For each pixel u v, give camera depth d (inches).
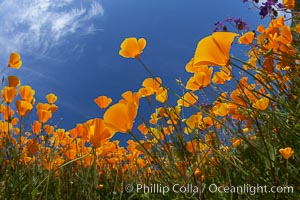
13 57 21.2
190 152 14.8
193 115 15.3
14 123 23.9
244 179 13.4
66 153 19.0
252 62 19.1
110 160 22.1
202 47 8.9
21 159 20.9
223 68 16.3
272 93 11.3
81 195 18.1
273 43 14.4
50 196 18.2
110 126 10.1
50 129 20.9
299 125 11.6
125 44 15.0
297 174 12.4
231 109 15.7
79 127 16.8
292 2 21.3
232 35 8.8
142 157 21.5
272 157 13.2
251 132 18.9
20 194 16.8
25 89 20.4
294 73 16.3
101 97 17.7
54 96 24.7
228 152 14.1
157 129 15.7
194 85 13.8
